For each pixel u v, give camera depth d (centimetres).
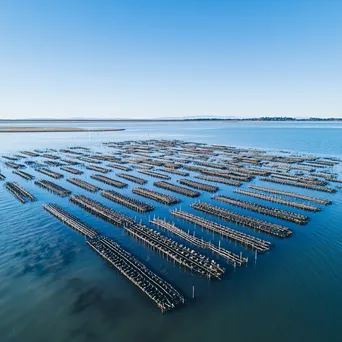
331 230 5119
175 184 8519
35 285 3588
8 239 4775
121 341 2780
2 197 7038
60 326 2972
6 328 2956
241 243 4653
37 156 13575
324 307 3206
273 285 3566
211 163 11550
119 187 8075
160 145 17900
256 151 14950
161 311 3138
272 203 6700
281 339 2795
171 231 5078
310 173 9712
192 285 3562
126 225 5259
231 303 3253
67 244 4616
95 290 3491
